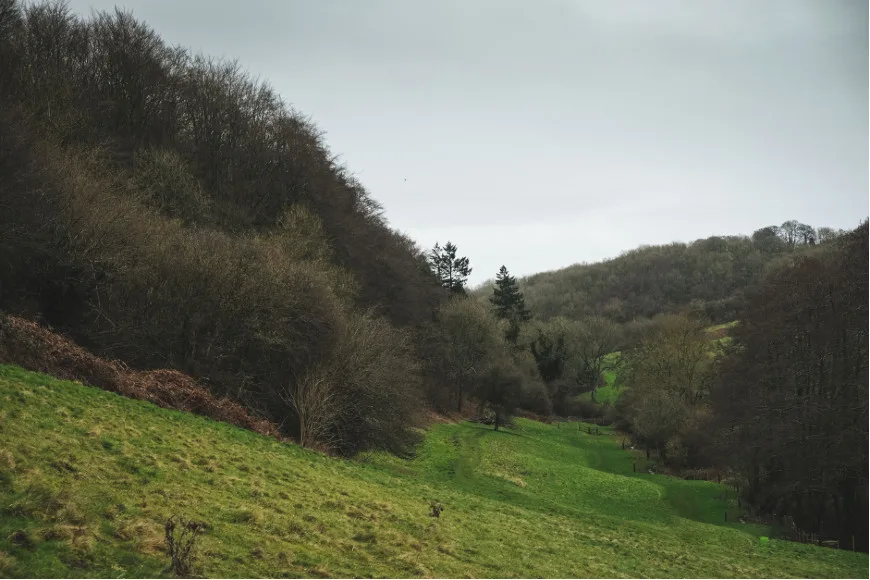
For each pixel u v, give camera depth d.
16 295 28.47
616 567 20.83
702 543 32.50
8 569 8.56
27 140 29.95
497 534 20.91
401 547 15.61
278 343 34.62
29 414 15.70
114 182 40.16
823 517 46.16
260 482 17.73
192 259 33.62
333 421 34.69
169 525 10.23
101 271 31.28
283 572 11.57
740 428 51.31
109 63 55.78
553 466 58.69
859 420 43.56
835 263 49.81
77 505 11.21
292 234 49.53
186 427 21.47
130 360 30.14
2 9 45.28
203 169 58.56
